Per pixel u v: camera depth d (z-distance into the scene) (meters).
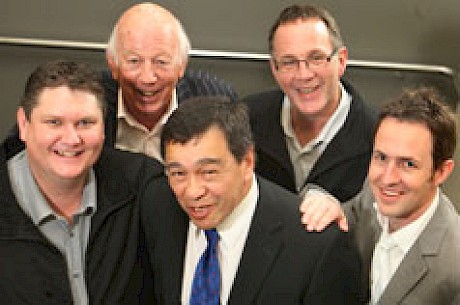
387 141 1.67
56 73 1.66
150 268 1.81
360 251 1.84
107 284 1.76
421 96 1.71
